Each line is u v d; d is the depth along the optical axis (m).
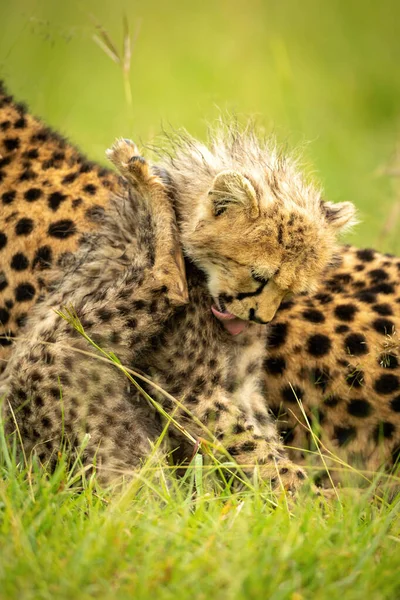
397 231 15.20
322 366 10.36
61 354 9.47
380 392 10.26
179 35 26.22
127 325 9.54
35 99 18.42
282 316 10.48
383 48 26.47
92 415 9.34
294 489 9.34
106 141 18.11
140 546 7.52
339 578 7.35
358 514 8.54
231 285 10.00
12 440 9.67
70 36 14.35
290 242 9.93
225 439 9.60
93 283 9.98
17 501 8.10
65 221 10.48
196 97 22.20
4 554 7.18
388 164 16.09
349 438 10.38
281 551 7.36
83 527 7.84
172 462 9.73
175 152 10.73
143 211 9.91
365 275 10.95
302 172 11.05
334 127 20.33
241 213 9.88
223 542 7.65
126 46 13.45
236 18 27.52
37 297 10.29
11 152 10.73
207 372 9.88
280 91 21.30
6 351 10.28
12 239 10.42
